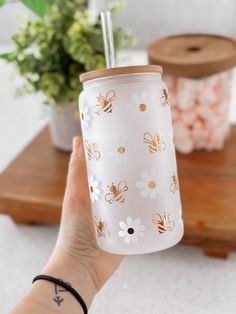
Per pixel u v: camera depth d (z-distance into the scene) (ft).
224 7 3.65
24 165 2.35
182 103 2.22
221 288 1.69
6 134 3.06
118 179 1.06
